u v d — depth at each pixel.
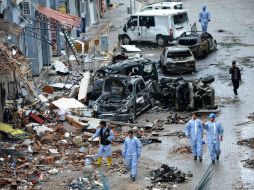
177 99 27.30
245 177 19.78
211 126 20.94
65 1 42.16
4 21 25.39
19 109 25.77
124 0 63.66
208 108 27.23
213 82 31.94
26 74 27.00
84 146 22.84
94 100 28.12
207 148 22.70
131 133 19.77
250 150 22.22
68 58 34.66
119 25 50.06
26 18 31.77
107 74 28.50
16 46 27.09
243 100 28.72
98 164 20.94
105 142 20.73
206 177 19.06
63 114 25.44
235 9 55.25
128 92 26.69
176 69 33.75
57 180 19.83
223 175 20.00
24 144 22.66
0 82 23.08
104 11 55.62
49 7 37.78
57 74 33.81
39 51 33.09
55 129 24.22
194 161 21.36
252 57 37.03
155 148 22.78
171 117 26.30
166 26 41.38
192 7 57.50
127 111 25.92
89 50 37.69
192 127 21.28
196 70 34.66
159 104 28.50
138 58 32.03
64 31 33.75
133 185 19.33
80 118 25.38
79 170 20.61
